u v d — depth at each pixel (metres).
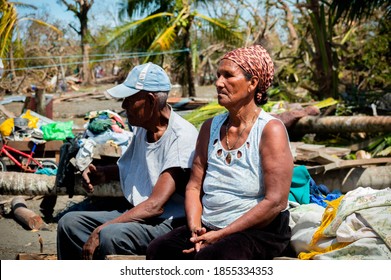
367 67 14.49
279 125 3.32
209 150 3.51
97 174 4.44
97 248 3.65
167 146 3.88
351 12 12.73
